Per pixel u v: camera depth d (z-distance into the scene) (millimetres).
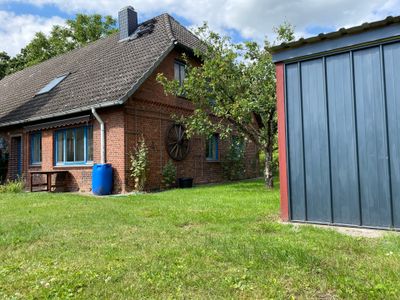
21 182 13273
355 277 3070
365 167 4996
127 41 15039
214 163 15203
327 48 5289
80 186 12359
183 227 5453
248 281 3076
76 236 4832
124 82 11586
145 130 11953
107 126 11594
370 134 4973
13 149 15539
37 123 13883
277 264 3445
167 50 12234
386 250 3807
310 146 5488
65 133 13078
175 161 13188
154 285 3059
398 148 4754
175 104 13305
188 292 2912
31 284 3150
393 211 4754
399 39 4766
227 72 10945
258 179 16562
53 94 14250
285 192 5699
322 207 5348
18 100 16656
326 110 5352
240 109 10391
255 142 11414
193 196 9273
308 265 3373
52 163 13352
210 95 11305
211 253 3848
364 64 5047
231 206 7270
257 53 11148
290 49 5652
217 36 11391
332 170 5273
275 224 5328
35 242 4586
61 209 7258
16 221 5980
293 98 5688
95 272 3379
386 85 4871
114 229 5234
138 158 11422
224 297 2803
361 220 4988
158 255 3842
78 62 16594
